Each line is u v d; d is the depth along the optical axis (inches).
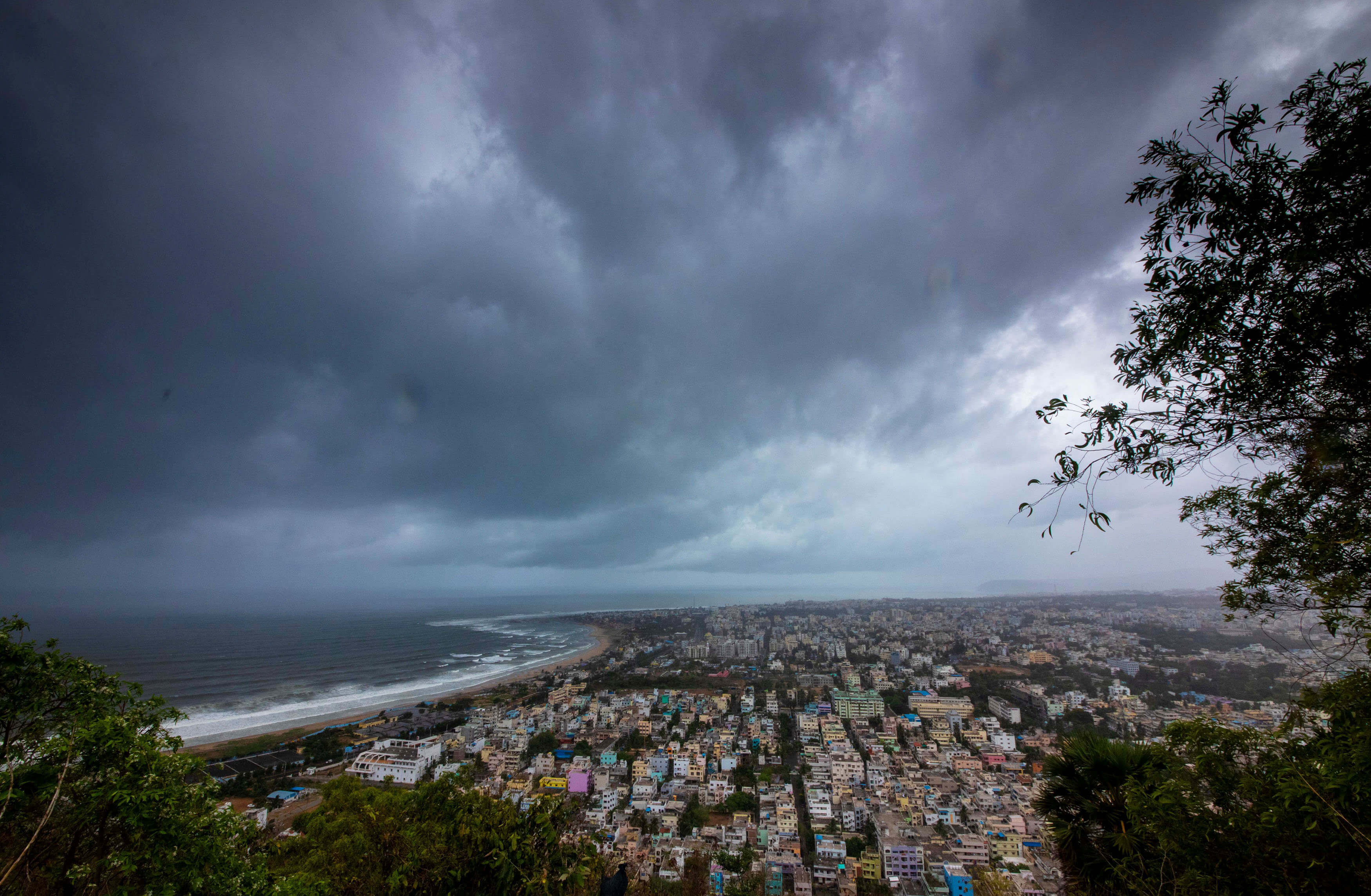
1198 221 167.6
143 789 163.2
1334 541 161.8
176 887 164.1
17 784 158.9
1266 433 170.1
